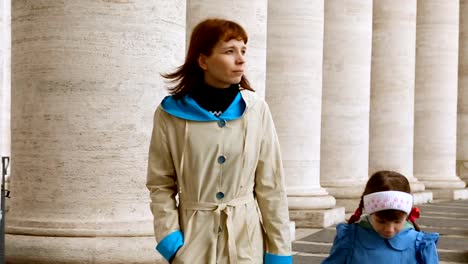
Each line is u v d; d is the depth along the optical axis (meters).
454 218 23.50
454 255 15.43
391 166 29.41
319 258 14.57
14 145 10.88
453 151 34.97
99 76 10.23
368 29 25.02
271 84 19.97
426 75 34.88
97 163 10.28
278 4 20.00
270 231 5.76
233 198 5.61
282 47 19.98
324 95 24.44
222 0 15.62
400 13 29.59
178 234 5.59
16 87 10.79
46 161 10.38
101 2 10.23
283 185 5.79
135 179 10.42
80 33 10.23
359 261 6.12
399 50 29.53
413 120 31.88
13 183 10.91
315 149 20.48
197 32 5.58
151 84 10.48
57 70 10.29
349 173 24.55
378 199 5.95
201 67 5.58
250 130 5.60
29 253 10.18
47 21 10.34
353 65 24.59
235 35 5.49
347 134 24.55
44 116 10.38
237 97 5.64
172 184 5.76
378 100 29.48
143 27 10.40
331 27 24.45
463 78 41.44
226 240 5.56
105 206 10.31
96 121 10.26
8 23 21.08
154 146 5.70
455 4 35.25
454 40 35.16
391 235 6.05
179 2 10.94
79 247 10.07
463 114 41.34
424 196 30.84
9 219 10.70
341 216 21.14
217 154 5.53
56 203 10.34
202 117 5.52
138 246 10.19
